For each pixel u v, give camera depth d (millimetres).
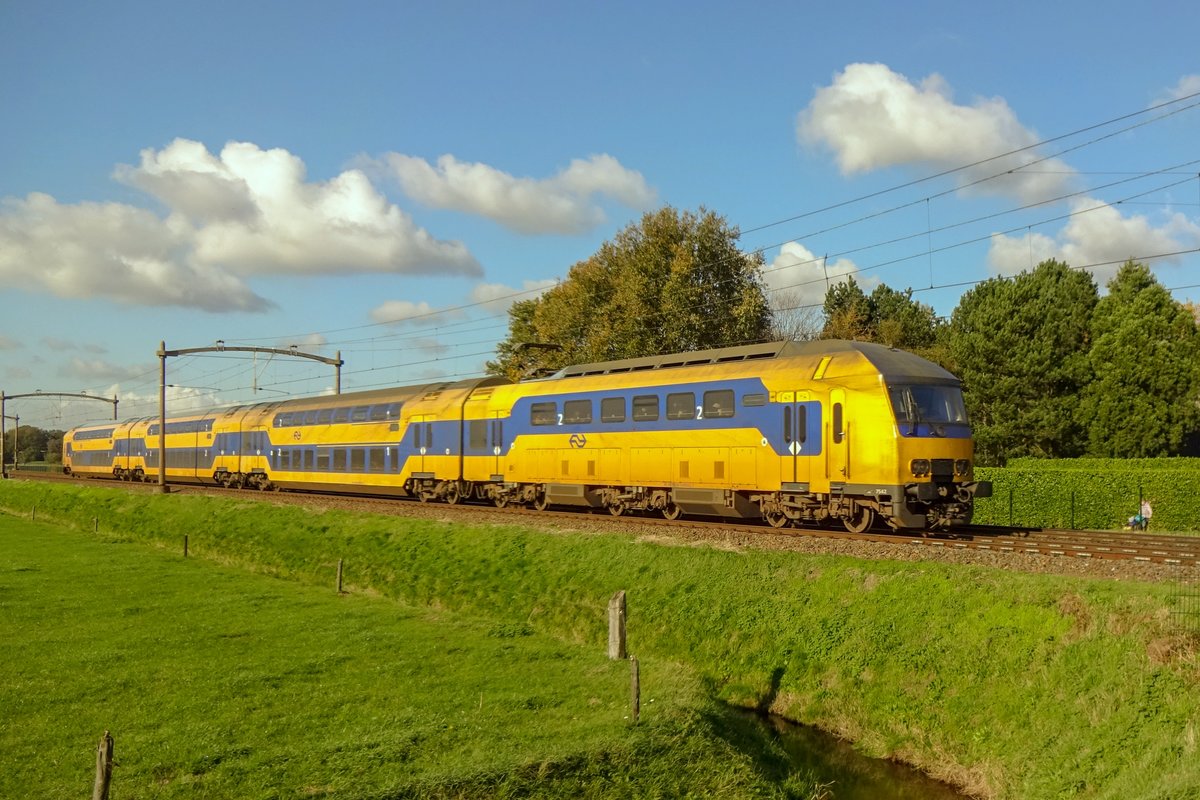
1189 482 29406
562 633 19047
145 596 22000
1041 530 22312
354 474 39094
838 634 15695
